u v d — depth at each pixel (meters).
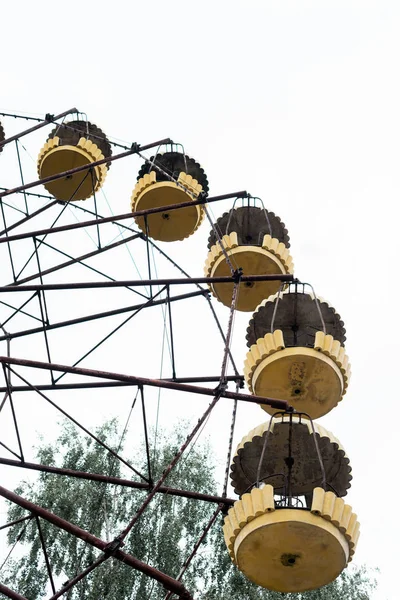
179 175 21.25
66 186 22.66
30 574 20.05
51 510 20.89
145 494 21.38
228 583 20.03
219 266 19.20
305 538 12.70
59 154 22.34
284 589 13.40
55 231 18.77
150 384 14.18
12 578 20.03
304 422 14.98
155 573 12.15
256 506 12.81
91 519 20.69
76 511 21.00
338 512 12.79
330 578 13.15
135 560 12.24
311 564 13.00
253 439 15.08
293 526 12.60
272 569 13.16
